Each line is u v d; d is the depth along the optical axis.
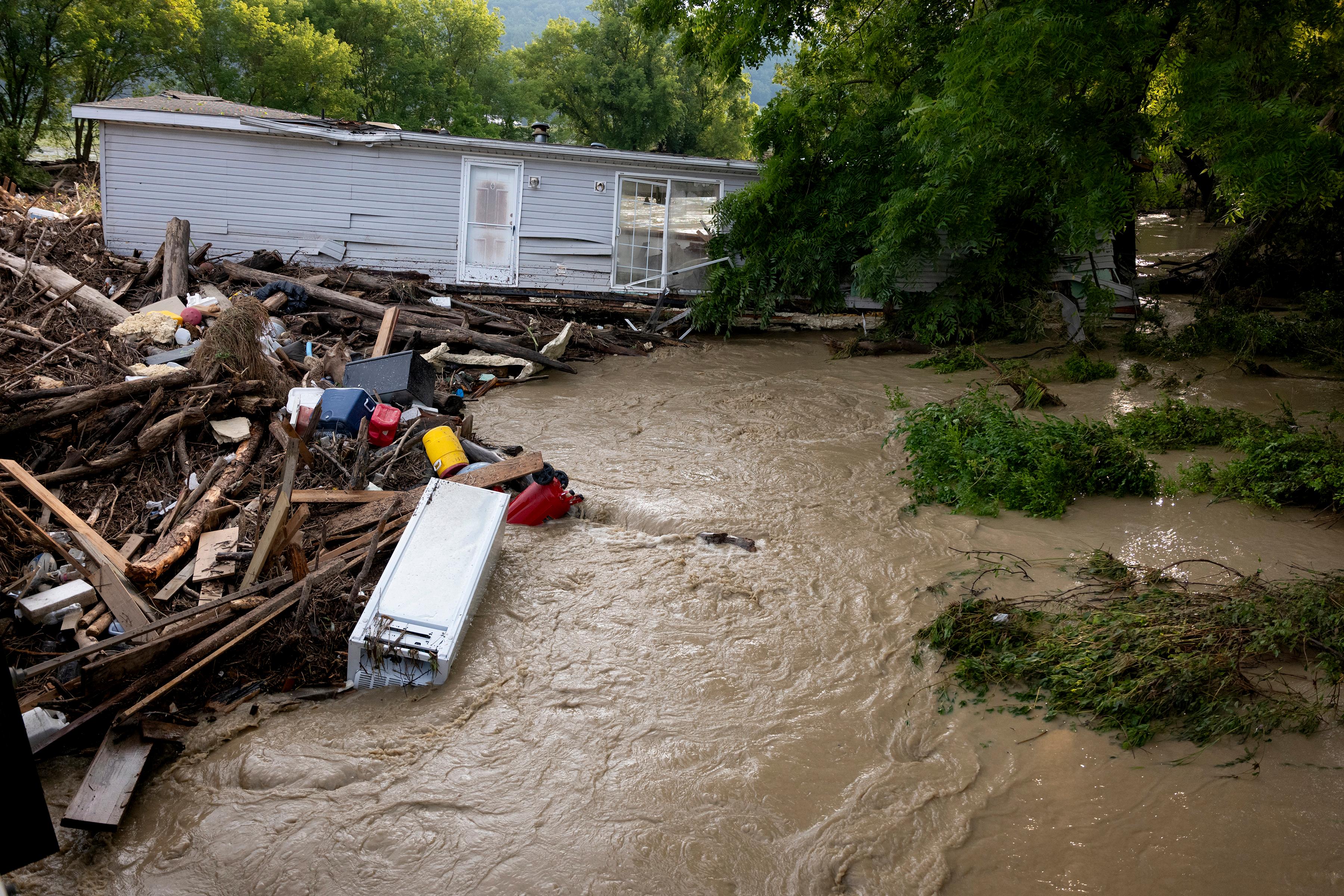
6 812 3.24
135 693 5.45
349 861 4.57
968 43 13.40
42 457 7.63
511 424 11.48
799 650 6.42
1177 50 14.32
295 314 13.43
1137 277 19.33
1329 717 5.34
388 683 5.89
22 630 5.83
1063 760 5.20
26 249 13.07
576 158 16.72
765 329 17.72
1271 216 16.83
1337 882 4.30
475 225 16.92
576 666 6.18
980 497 8.84
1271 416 11.12
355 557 6.85
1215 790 4.89
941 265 17.62
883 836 4.72
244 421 8.77
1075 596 6.88
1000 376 13.84
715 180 17.44
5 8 27.83
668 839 4.70
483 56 51.12
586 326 15.74
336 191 16.39
